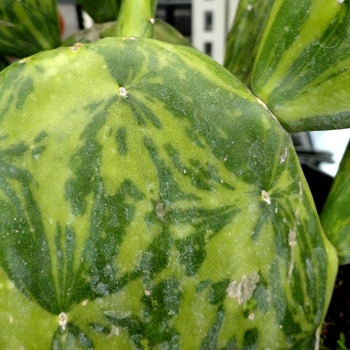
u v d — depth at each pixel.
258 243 0.12
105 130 0.11
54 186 0.11
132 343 0.11
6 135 0.11
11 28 0.19
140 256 0.11
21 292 0.10
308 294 0.13
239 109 0.12
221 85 0.12
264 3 0.21
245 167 0.12
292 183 0.13
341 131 0.41
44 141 0.11
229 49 0.22
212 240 0.12
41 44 0.20
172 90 0.12
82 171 0.11
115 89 0.12
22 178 0.11
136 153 0.11
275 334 0.12
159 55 0.12
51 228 0.11
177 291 0.11
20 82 0.11
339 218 0.14
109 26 0.22
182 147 0.12
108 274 0.11
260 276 0.12
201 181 0.12
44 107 0.11
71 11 0.49
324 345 0.20
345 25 0.12
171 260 0.11
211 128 0.12
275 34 0.13
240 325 0.12
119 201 0.11
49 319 0.11
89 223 0.11
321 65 0.13
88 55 0.12
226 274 0.12
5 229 0.11
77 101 0.11
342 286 0.22
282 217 0.13
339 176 0.15
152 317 0.11
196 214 0.12
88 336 0.11
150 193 0.11
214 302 0.11
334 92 0.13
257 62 0.14
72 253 0.11
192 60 0.12
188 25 0.46
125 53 0.12
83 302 0.11
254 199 0.12
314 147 0.38
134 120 0.12
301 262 0.13
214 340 0.11
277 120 0.13
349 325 0.20
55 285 0.11
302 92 0.13
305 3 0.13
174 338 0.11
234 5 0.38
